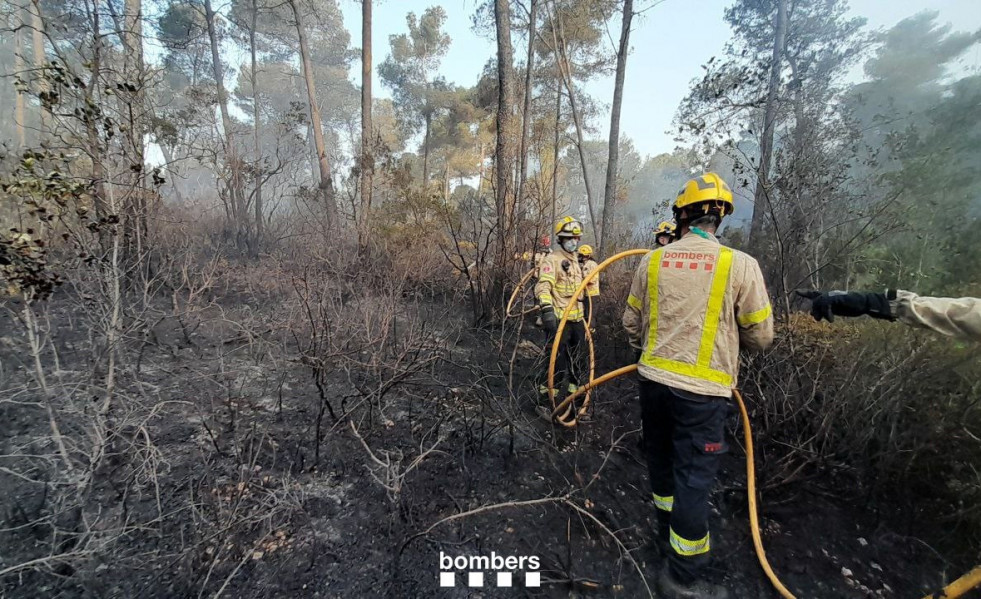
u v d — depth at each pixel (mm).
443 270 7051
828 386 2799
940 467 2400
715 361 1848
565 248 3705
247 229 8312
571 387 3539
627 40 10047
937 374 2348
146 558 1810
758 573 2047
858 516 2396
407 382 3291
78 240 2258
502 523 2264
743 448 2992
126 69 3113
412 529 2133
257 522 2059
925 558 2137
